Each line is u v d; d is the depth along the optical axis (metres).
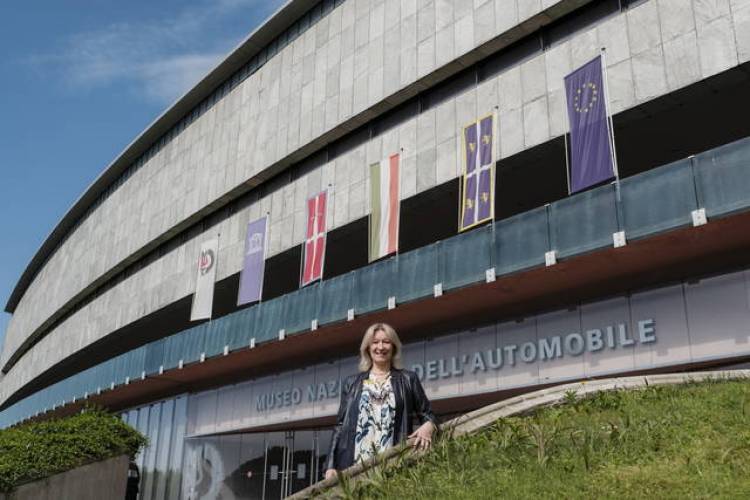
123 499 16.02
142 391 45.91
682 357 20.08
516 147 25.06
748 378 10.55
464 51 27.62
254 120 39.59
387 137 30.53
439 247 25.22
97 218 59.16
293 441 34.44
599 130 20.52
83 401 51.12
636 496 4.81
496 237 23.28
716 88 20.78
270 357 35.09
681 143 25.97
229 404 39.03
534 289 23.56
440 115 28.28
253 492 35.53
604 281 22.38
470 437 6.86
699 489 4.78
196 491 39.28
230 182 40.16
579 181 20.78
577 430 6.84
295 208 35.03
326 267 38.66
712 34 20.27
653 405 8.37
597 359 22.17
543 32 25.89
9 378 83.00
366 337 5.57
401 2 31.30
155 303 45.41
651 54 21.70
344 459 5.36
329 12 35.84
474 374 25.94
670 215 18.70
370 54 32.34
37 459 13.62
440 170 27.56
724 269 19.78
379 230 25.94
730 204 17.47
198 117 45.88
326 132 33.69
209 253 38.16
